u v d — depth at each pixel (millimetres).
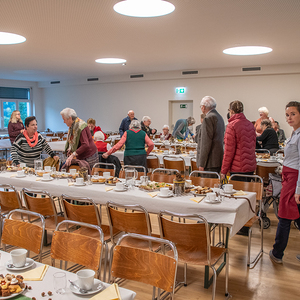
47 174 3885
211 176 3984
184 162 5672
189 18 5574
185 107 13086
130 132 5090
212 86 12195
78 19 5629
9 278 1552
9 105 15391
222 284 2914
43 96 16297
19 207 3369
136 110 13789
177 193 3113
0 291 1439
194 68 11914
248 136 3738
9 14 5344
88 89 14898
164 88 13094
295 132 3072
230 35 6801
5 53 8797
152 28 6238
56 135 12633
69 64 10742
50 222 3379
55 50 8398
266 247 3744
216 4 4875
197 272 3139
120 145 4953
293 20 5707
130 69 12078
